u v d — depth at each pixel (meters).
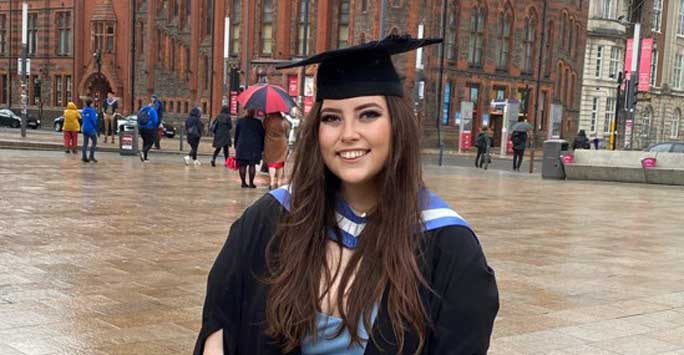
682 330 5.79
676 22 67.12
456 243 1.81
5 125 49.94
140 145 32.41
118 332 5.06
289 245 1.87
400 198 1.84
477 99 47.25
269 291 1.85
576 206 14.95
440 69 43.03
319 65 1.92
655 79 66.38
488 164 30.58
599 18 57.22
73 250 7.83
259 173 18.98
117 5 54.00
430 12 42.41
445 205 1.92
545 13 51.09
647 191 19.34
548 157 23.11
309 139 1.94
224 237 9.04
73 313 5.46
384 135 1.85
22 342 4.74
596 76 57.91
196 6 49.47
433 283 1.79
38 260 7.25
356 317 1.76
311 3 43.59
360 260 1.82
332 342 1.80
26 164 19.05
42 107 57.69
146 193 13.65
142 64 53.12
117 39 54.19
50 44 57.47
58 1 56.44
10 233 8.70
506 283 7.24
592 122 58.28
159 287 6.38
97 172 17.72
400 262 1.77
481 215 12.71
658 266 8.51
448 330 1.76
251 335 1.87
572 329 5.70
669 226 12.25
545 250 9.27
